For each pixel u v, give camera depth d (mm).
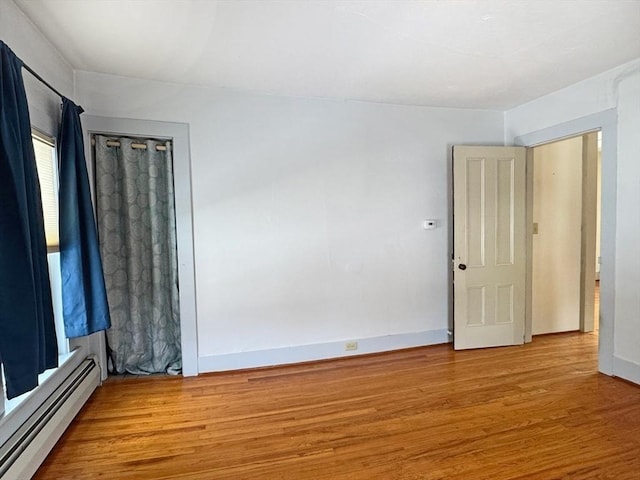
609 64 2631
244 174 3031
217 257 2998
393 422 2238
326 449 1981
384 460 1882
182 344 2938
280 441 2059
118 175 2877
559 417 2256
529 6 1870
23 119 1702
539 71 2736
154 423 2256
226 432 2156
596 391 2594
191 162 2912
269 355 3150
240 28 2062
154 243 2938
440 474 1771
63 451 1976
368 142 3348
